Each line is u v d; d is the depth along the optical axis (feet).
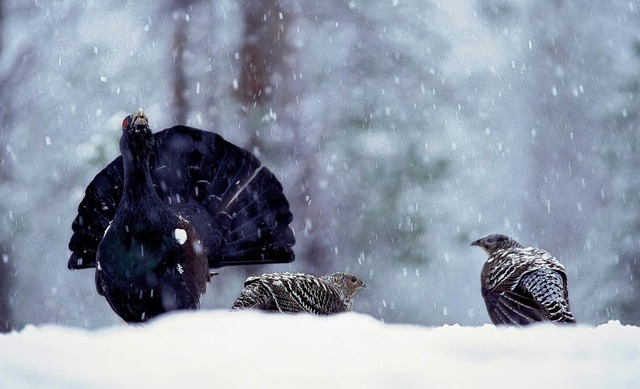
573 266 75.82
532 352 14.14
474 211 76.64
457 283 72.13
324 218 71.20
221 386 11.69
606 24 89.61
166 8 79.10
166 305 26.23
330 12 81.25
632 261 76.69
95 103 78.28
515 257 28.96
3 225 74.02
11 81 76.64
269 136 71.15
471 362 13.44
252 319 16.48
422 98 79.77
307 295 26.48
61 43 79.92
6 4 78.02
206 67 74.79
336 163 73.20
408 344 14.52
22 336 14.88
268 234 32.17
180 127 31.86
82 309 77.25
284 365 12.91
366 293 70.08
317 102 76.07
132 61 79.61
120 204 26.08
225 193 31.91
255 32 73.15
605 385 12.26
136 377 11.89
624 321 73.51
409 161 74.95
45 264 76.02
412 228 71.46
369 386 12.05
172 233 26.05
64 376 11.80
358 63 80.12
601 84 86.33
